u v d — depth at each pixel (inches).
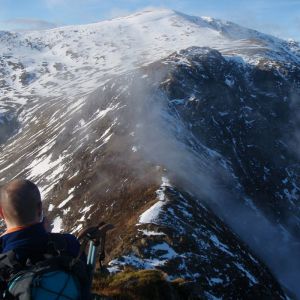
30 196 150.1
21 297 133.1
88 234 161.5
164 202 2128.4
